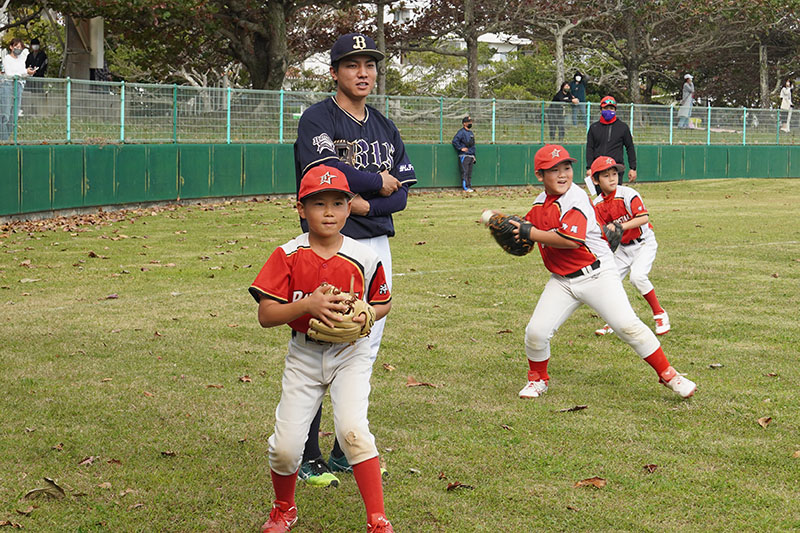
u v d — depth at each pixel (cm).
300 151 416
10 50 1817
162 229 1409
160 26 2452
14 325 716
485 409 516
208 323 731
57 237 1288
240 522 367
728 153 2962
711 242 1255
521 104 2592
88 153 1627
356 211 411
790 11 3812
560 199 529
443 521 365
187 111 1888
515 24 3600
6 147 1433
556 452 445
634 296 859
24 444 452
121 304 805
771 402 522
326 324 326
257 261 1066
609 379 579
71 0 2105
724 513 373
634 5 3797
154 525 363
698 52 4138
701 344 667
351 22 3612
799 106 5231
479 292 878
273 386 559
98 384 557
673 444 455
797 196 2244
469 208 1855
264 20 2620
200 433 471
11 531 356
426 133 2409
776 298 840
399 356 636
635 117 2797
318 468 412
